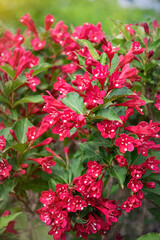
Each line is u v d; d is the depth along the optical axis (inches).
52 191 25.0
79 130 26.8
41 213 25.0
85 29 29.0
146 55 27.5
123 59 24.3
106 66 22.7
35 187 28.6
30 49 33.6
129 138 23.0
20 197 30.9
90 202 24.8
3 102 30.0
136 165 24.2
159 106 26.9
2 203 31.0
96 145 24.4
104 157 24.9
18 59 28.8
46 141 26.0
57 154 29.5
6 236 30.7
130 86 26.3
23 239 31.5
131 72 23.1
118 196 36.8
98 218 25.4
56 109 22.9
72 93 23.7
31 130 25.3
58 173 26.5
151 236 26.0
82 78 22.8
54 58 34.0
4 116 30.7
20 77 29.7
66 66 33.1
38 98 28.6
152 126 24.1
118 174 24.2
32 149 27.4
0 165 25.3
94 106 23.0
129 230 36.0
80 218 24.8
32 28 34.3
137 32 27.6
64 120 22.5
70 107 23.5
